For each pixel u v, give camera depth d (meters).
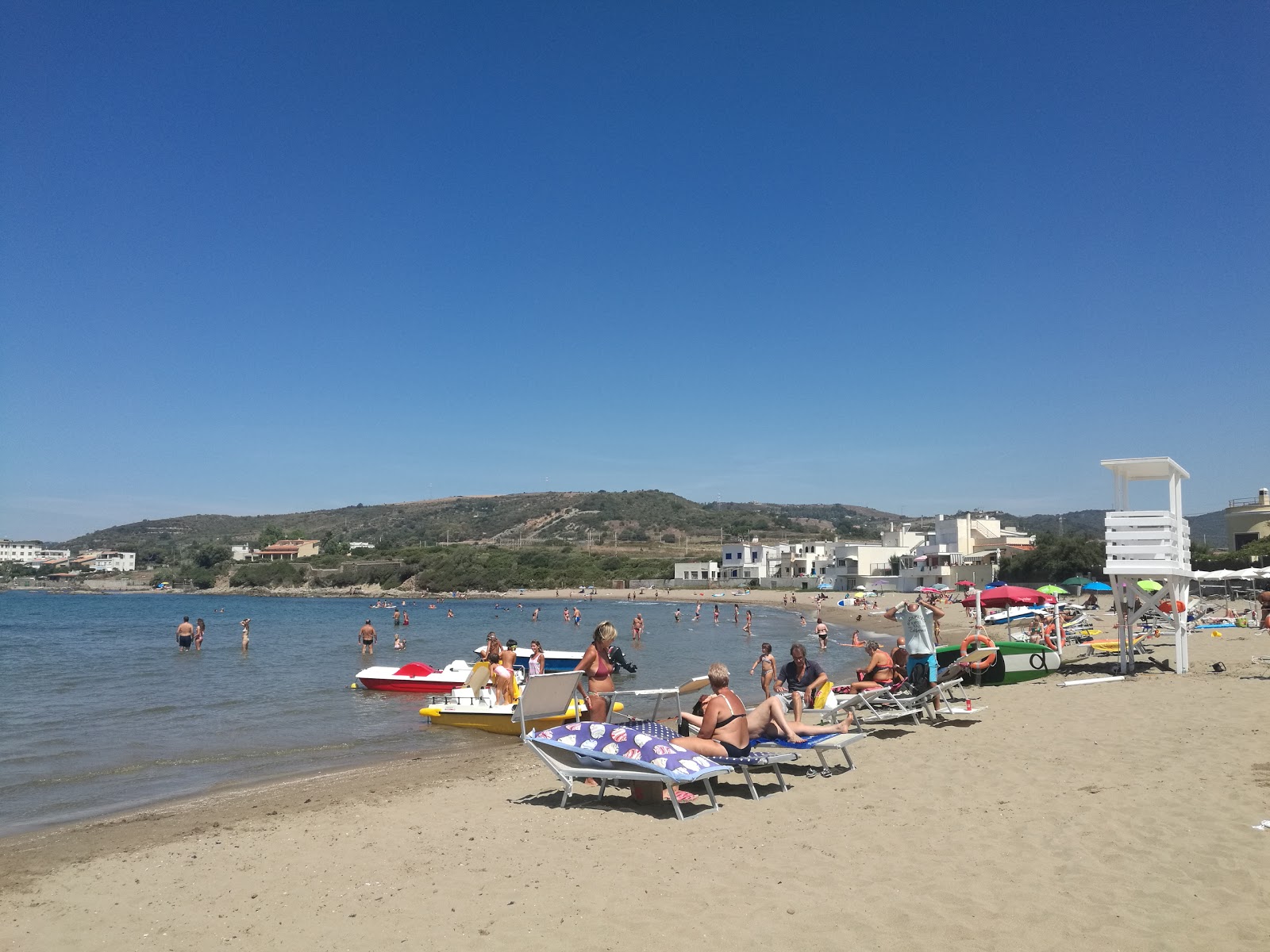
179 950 4.88
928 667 11.27
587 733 7.82
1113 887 4.95
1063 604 31.53
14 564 172.38
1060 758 8.39
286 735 14.38
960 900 4.86
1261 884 4.86
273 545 155.50
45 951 5.01
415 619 64.38
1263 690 11.91
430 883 5.73
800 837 6.31
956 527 79.38
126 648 35.59
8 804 9.85
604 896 5.25
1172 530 14.20
